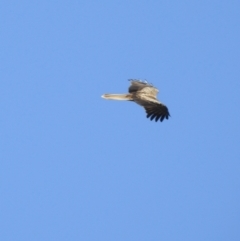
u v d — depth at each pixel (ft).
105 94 126.72
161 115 124.47
